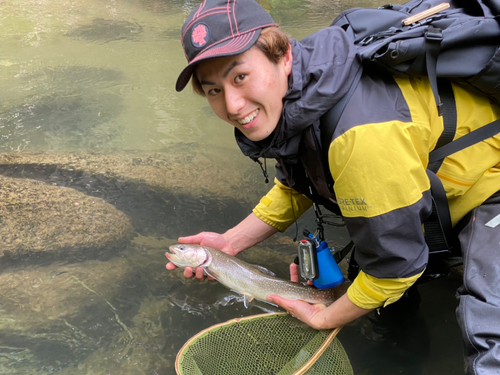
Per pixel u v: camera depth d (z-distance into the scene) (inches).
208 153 79.5
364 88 31.5
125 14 181.2
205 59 28.9
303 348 40.4
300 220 62.7
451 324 44.2
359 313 37.2
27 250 53.7
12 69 119.0
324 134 32.2
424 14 33.2
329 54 31.4
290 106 31.9
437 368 39.6
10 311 45.5
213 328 41.0
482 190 36.8
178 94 105.9
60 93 104.3
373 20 35.7
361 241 33.3
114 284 50.1
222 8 30.0
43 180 69.4
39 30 156.4
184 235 59.1
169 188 69.2
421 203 31.9
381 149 30.1
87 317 45.5
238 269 45.8
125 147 80.6
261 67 30.3
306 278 43.2
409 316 45.2
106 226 58.6
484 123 34.5
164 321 45.4
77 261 53.1
